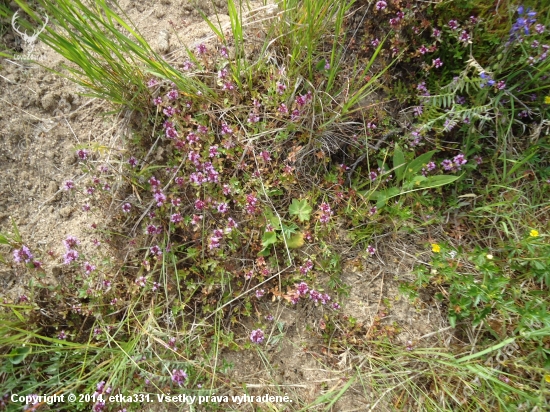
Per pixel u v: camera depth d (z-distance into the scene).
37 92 0.40
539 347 0.35
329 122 0.38
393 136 0.42
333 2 0.38
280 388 0.36
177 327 0.37
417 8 0.40
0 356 0.32
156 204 0.39
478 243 0.41
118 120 0.40
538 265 0.36
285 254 0.39
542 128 0.41
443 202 0.42
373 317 0.38
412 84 0.42
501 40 0.39
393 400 0.36
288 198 0.40
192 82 0.38
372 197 0.41
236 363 0.37
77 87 0.41
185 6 0.43
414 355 0.37
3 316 0.34
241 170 0.39
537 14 0.38
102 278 0.37
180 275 0.38
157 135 0.39
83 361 0.35
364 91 0.42
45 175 0.40
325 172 0.41
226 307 0.38
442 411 0.34
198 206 0.37
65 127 0.41
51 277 0.37
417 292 0.38
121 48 0.34
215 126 0.39
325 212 0.38
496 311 0.37
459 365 0.34
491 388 0.34
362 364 0.37
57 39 0.33
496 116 0.39
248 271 0.38
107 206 0.39
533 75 0.40
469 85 0.41
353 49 0.43
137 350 0.36
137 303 0.37
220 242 0.38
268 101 0.39
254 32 0.41
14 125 0.40
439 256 0.37
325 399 0.34
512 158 0.42
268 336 0.38
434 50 0.40
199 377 0.36
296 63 0.40
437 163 0.42
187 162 0.38
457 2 0.38
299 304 0.39
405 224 0.40
